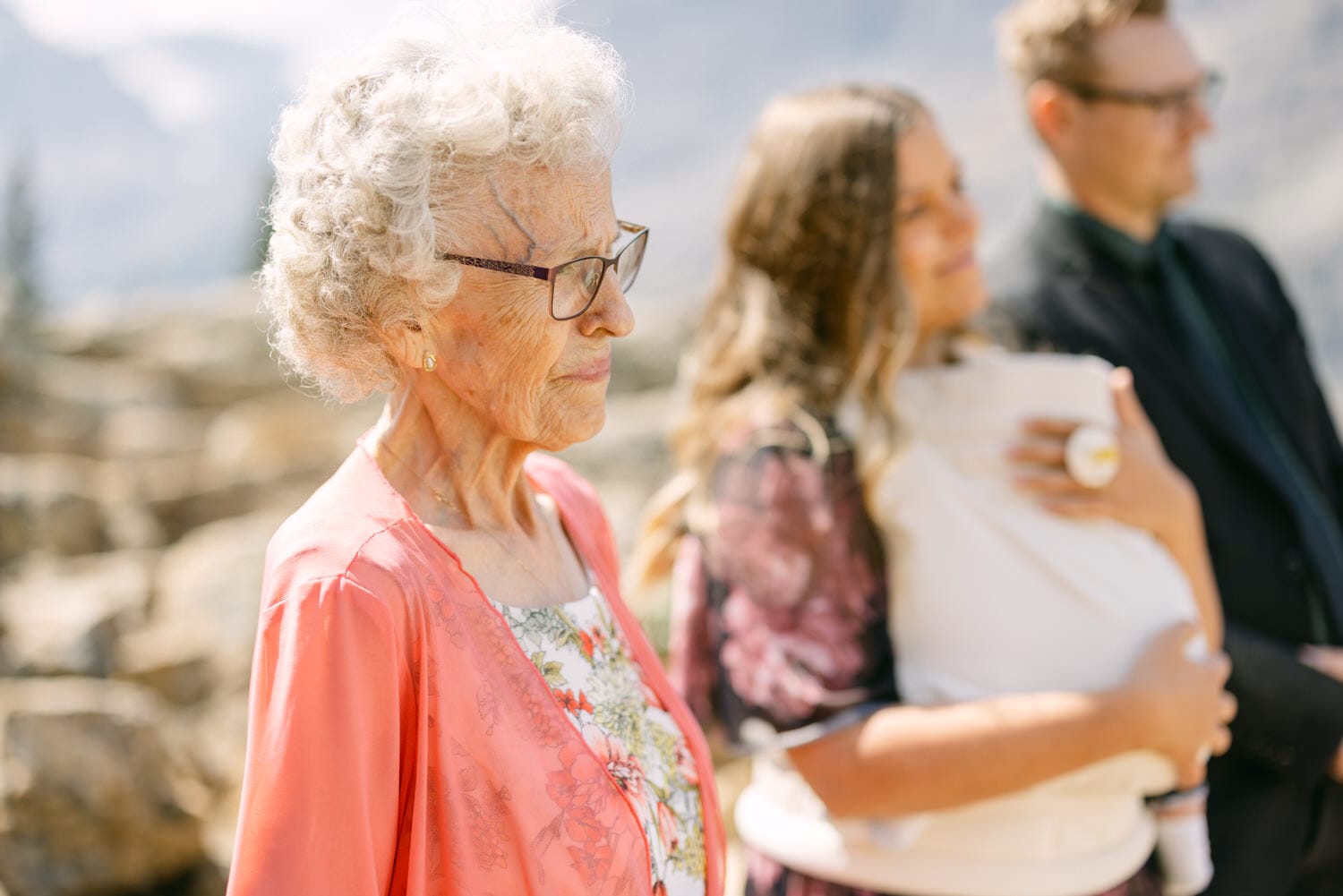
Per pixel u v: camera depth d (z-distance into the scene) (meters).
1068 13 2.37
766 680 1.66
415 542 1.12
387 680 1.05
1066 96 2.38
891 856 1.67
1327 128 65.56
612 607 1.40
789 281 1.84
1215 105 2.41
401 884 1.08
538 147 1.10
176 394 15.77
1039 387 1.75
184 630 6.09
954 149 1.99
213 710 5.47
